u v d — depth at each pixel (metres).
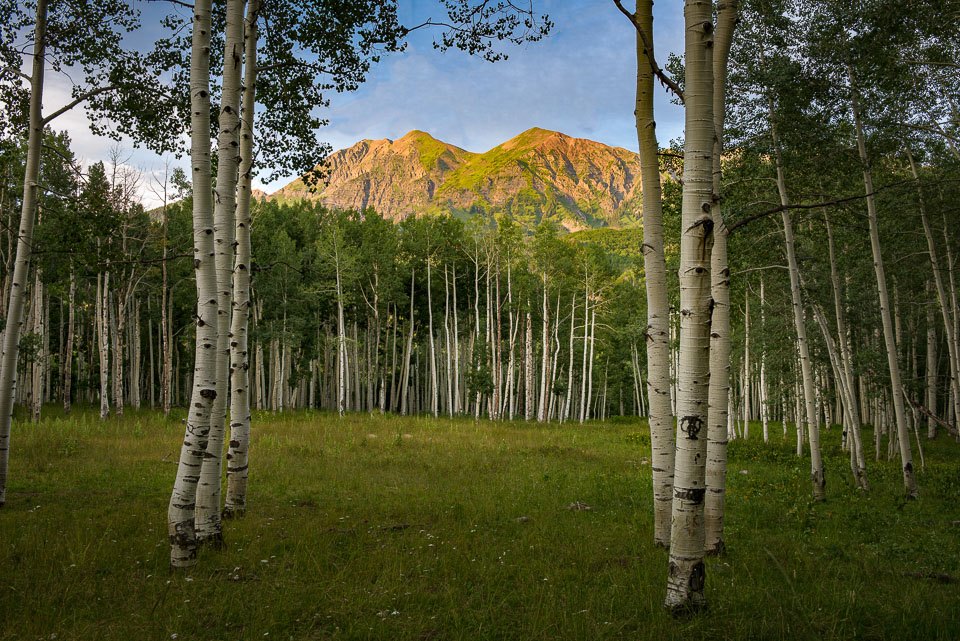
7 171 16.97
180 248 30.47
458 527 7.82
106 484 10.77
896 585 5.52
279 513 8.71
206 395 6.17
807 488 13.21
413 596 5.05
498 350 38.78
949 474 14.48
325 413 34.78
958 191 14.16
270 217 40.69
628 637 4.16
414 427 25.69
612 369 53.94
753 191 13.90
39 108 9.12
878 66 11.36
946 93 11.98
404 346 46.75
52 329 41.41
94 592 5.01
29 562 5.72
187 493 5.97
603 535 7.58
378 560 6.04
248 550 6.42
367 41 9.68
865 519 9.13
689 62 4.79
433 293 47.25
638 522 8.45
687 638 4.09
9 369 8.71
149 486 10.73
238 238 8.64
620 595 5.11
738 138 12.88
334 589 5.19
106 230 10.11
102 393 23.25
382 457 15.59
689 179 4.75
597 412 60.25
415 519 8.41
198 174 6.42
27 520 7.63
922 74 11.84
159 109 10.02
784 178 13.49
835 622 4.28
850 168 12.92
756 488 12.69
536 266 39.72
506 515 8.78
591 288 41.06
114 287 26.64
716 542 6.80
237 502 8.38
